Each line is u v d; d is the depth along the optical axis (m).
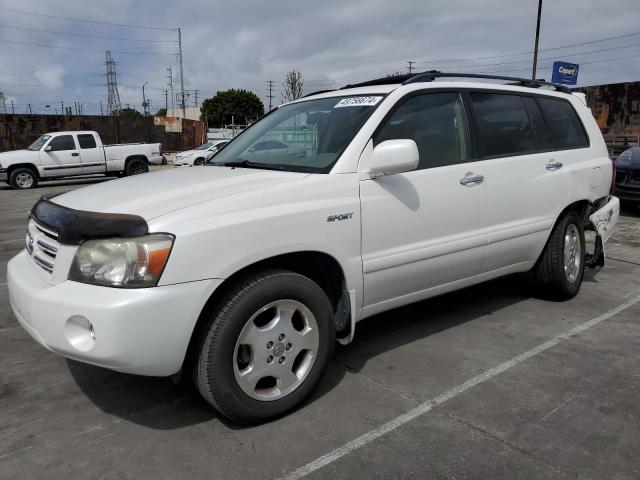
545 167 4.28
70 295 2.46
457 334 4.01
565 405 2.98
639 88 30.73
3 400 3.12
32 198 14.23
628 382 3.25
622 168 9.30
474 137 3.82
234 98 78.56
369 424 2.81
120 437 2.73
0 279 5.84
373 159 3.05
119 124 33.97
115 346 2.38
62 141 17.89
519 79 4.42
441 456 2.53
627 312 4.48
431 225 3.46
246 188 2.85
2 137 30.34
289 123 3.81
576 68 18.44
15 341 3.99
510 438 2.67
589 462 2.48
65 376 3.42
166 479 2.39
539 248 4.36
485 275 4.02
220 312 2.61
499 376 3.33
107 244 2.46
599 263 5.18
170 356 2.49
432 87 3.67
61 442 2.69
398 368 3.46
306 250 2.87
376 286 3.26
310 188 2.94
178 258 2.45
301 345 2.90
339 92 3.88
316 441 2.67
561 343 3.84
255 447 2.62
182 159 24.12
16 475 2.43
